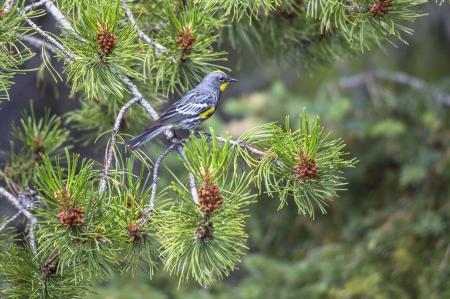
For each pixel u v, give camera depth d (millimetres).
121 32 8117
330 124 17672
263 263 16172
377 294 14992
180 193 6926
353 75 20875
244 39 11031
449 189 17078
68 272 7539
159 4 9602
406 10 8594
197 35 8953
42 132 10430
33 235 7750
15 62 7898
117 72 8172
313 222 18062
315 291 15484
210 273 7051
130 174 7480
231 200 7000
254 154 7758
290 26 10750
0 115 19109
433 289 14875
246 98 18219
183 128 10359
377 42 9875
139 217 7336
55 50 8195
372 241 15680
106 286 14039
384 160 18266
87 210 6973
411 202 17188
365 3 8555
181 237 7004
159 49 8852
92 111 11094
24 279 7477
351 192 18328
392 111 18547
